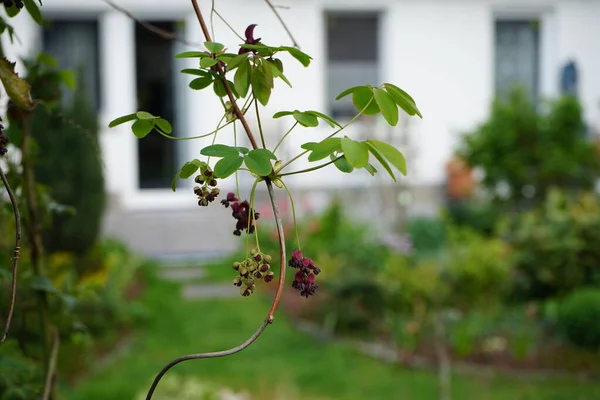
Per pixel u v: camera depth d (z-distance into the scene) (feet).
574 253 22.02
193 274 30.30
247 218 3.91
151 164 37.70
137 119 3.98
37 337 7.07
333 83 38.96
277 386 18.06
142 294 26.66
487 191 33.65
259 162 3.71
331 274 24.30
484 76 38.45
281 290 3.61
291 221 29.60
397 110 4.06
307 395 17.54
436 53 38.19
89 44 37.01
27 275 6.73
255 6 36.01
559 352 20.07
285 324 23.41
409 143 34.96
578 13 38.81
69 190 22.61
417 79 38.19
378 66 39.14
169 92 37.52
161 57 37.42
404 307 22.20
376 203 35.45
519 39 39.96
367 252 25.49
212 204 35.55
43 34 36.68
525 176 31.53
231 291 27.43
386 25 38.24
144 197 36.83
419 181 37.68
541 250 22.27
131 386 17.51
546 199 31.91
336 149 3.78
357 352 20.75
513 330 21.63
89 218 22.95
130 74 36.52
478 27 38.29
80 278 21.56
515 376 18.81
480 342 20.76
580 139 32.17
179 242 34.01
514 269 23.15
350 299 22.61
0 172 4.02
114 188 36.19
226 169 3.67
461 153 33.22
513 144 31.83
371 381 18.52
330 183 36.14
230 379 18.52
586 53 39.06
